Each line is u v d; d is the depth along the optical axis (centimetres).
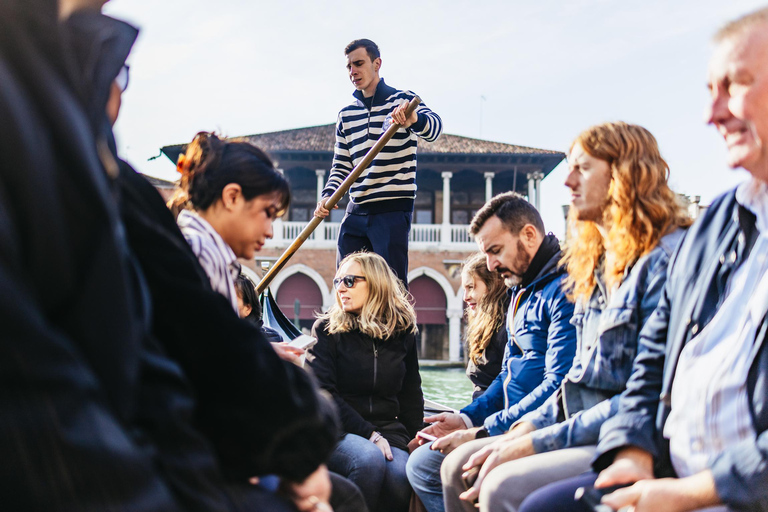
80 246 73
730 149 142
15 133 65
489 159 2578
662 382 166
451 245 2566
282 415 101
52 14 72
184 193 145
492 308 308
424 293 2597
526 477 180
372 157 343
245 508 97
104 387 75
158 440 85
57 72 72
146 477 71
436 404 386
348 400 289
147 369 87
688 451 148
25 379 63
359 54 386
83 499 66
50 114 69
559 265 231
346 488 205
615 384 183
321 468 122
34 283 70
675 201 188
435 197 2734
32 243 68
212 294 104
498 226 248
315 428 104
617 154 188
